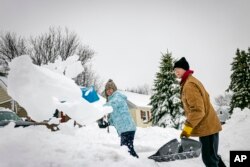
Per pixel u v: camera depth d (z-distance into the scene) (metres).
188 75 4.16
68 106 3.75
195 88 3.97
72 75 4.44
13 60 3.56
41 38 34.56
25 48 34.22
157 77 30.55
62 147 3.76
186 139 4.01
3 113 10.31
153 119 30.48
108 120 5.41
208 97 4.11
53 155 3.49
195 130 4.03
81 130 9.77
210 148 4.00
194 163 5.02
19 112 24.12
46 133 4.30
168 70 30.27
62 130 4.48
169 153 4.04
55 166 3.29
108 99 5.38
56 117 4.48
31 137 3.90
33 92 3.59
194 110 3.89
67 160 3.43
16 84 3.54
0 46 33.19
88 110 3.82
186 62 4.20
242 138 6.30
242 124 6.91
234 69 34.06
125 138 5.20
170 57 30.55
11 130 4.21
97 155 3.66
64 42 35.34
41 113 3.68
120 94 5.34
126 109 5.28
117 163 3.54
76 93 3.76
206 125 3.98
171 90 29.48
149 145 7.54
